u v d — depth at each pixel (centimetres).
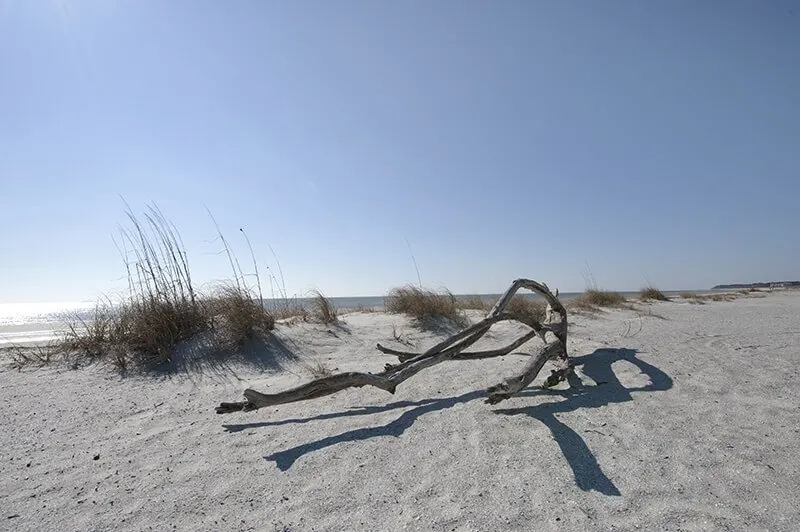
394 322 813
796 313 1113
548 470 276
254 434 346
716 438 318
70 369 558
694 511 232
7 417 396
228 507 244
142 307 626
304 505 244
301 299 822
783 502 240
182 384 507
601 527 220
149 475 282
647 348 591
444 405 396
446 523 224
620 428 336
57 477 282
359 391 454
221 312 671
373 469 282
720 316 1037
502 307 484
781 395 407
